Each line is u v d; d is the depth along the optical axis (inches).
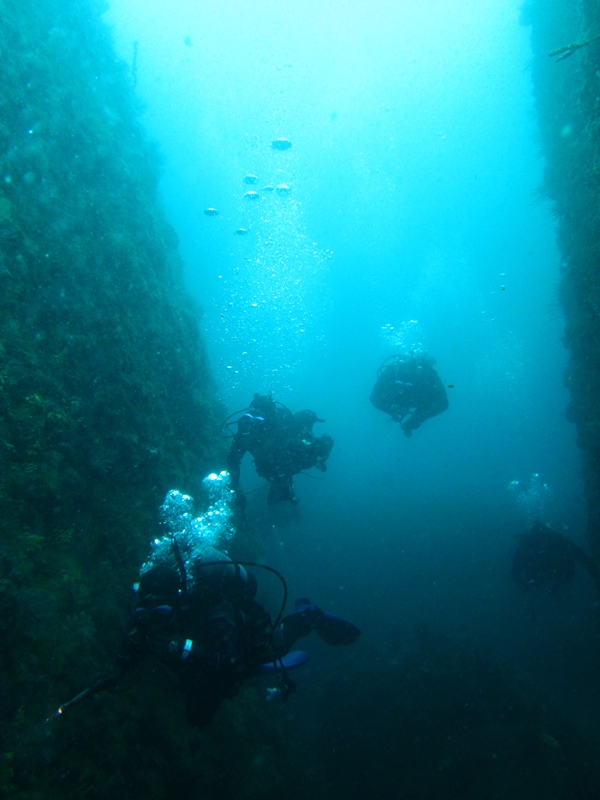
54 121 230.7
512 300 1395.2
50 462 141.2
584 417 234.1
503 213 1311.5
